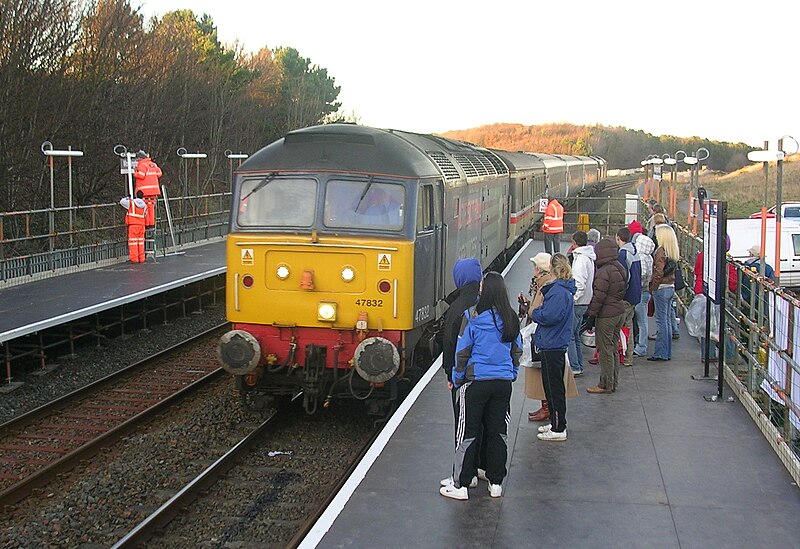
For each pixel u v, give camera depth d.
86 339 15.55
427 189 10.75
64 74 27.67
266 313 10.16
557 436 8.24
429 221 10.85
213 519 8.00
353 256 9.96
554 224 23.39
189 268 18.86
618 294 9.76
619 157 123.75
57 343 14.02
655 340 12.29
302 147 10.52
